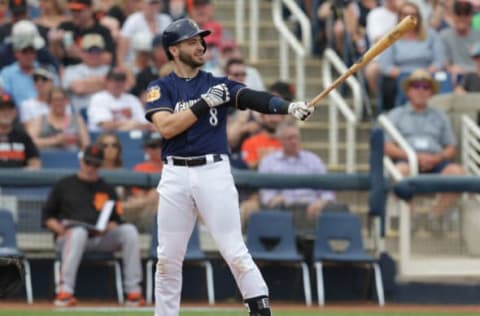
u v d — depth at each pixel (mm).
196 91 30781
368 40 60406
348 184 50188
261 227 49469
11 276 28859
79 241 46594
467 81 59500
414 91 54844
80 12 58719
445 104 56406
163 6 64250
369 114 57719
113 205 47750
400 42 59938
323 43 63125
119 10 63469
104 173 48375
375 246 50625
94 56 57406
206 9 61344
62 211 47531
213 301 48656
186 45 30781
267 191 50281
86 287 49031
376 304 49750
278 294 50094
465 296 50938
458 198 50969
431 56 60219
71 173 48219
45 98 53906
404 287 50562
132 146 53688
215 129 30500
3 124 50250
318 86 62469
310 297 49281
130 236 47656
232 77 56281
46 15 60938
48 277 48938
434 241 51031
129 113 55000
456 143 55938
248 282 30359
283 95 54531
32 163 50781
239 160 53312
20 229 49000
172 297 31203
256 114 54406
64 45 58656
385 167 53344
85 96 56719
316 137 60562
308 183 50062
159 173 49281
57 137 53281
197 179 30344
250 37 66188
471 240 51031
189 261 48500
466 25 62344
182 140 30344
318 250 49469
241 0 65312
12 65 55250
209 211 30375
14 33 54531
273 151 53125
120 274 48625
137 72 57719
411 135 54656
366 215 50969
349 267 50375
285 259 48719
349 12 61469
